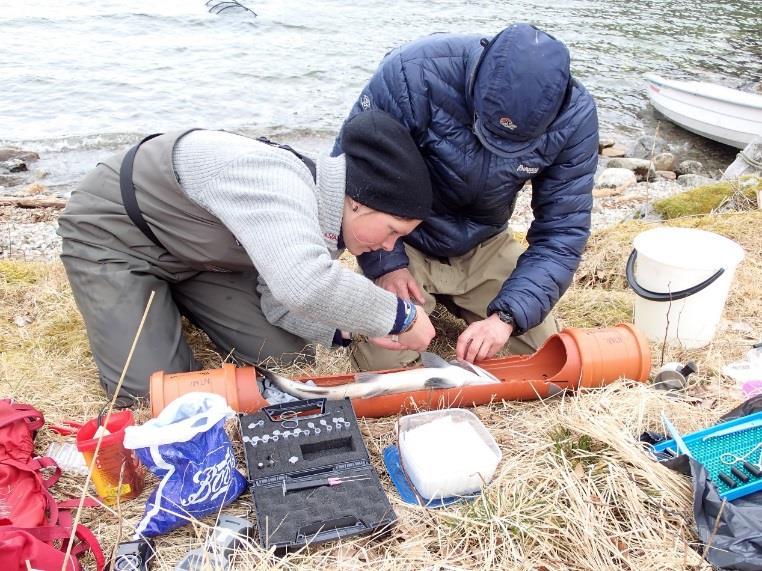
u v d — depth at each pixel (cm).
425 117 287
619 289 423
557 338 296
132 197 280
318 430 244
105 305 290
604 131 1139
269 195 229
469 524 219
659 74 1423
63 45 1539
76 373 316
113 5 2003
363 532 215
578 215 301
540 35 249
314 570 203
